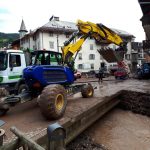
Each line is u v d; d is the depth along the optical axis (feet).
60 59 30.96
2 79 31.30
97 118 27.17
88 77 97.96
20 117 20.44
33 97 23.48
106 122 29.22
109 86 49.70
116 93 35.81
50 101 17.78
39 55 29.27
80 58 129.59
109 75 101.24
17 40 148.97
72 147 20.63
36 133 15.24
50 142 5.61
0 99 21.18
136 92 35.96
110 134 24.67
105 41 33.40
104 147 21.12
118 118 31.32
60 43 122.72
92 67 134.21
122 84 55.42
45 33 118.62
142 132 25.50
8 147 6.73
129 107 36.19
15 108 25.12
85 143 21.88
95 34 31.86
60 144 5.74
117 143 22.27
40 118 19.79
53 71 23.67
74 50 29.17
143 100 34.35
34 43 129.80
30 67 22.30
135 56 153.69
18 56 33.27
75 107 24.04
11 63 32.12
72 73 27.07
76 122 20.68
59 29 120.57
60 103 19.24
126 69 77.51
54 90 18.22
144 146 21.71
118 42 34.78
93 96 32.27
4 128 16.72
